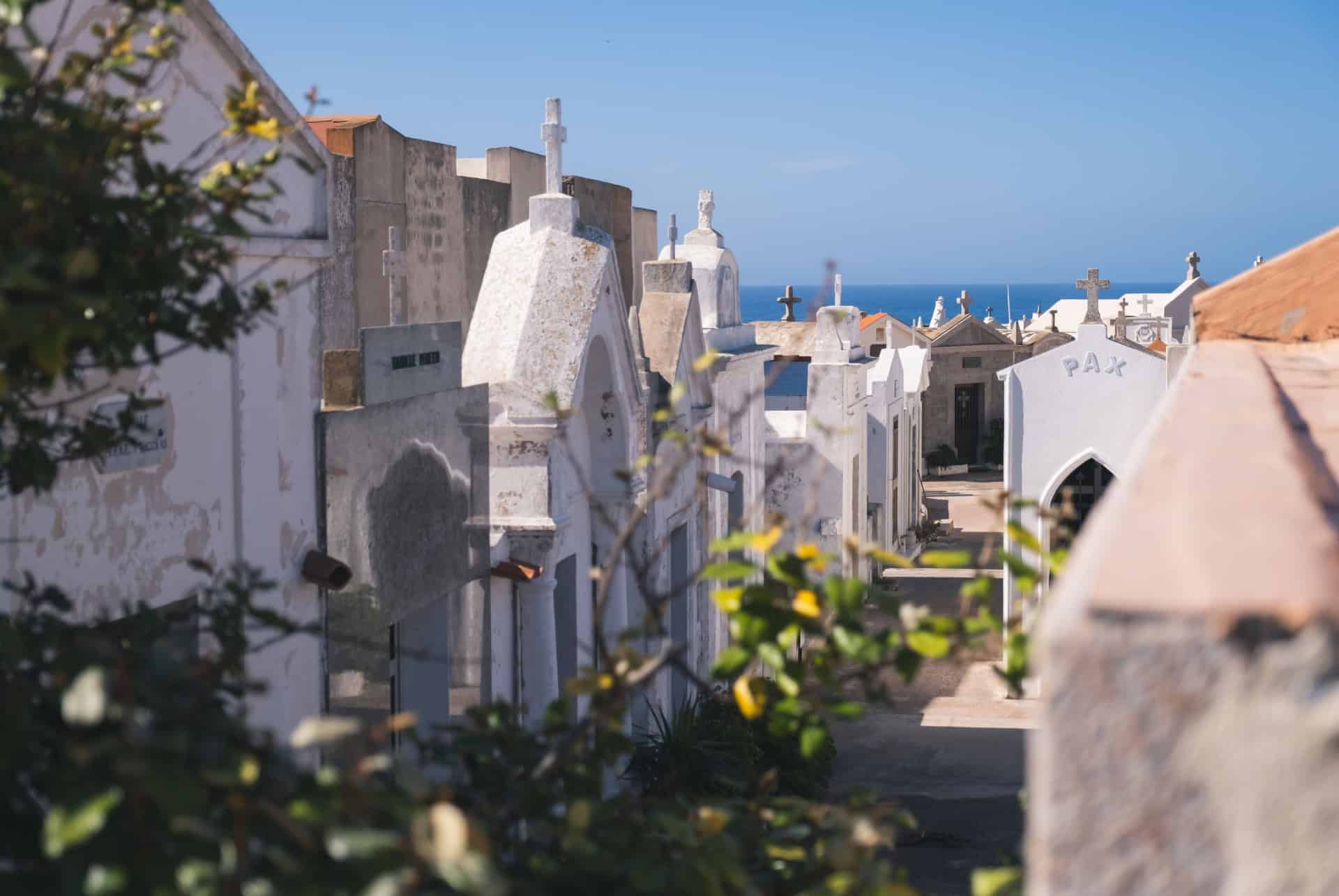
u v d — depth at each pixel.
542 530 12.09
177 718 2.57
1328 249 5.15
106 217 3.41
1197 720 1.28
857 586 3.18
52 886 2.40
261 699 8.41
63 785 2.29
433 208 15.90
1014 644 2.99
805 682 3.34
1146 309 62.81
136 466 7.32
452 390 11.09
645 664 3.45
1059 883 1.33
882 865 2.80
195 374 7.83
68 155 3.35
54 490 6.71
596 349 13.51
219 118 7.90
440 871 2.03
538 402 11.98
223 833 2.24
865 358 34.97
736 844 3.07
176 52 3.87
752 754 14.30
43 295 3.10
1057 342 58.03
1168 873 1.30
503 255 12.98
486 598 11.85
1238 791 1.27
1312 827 1.24
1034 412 23.91
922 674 25.47
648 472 15.02
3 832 2.60
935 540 39.97
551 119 13.05
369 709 9.83
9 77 3.17
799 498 28.03
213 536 8.06
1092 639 1.30
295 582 8.85
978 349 57.12
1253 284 5.17
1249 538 1.48
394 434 10.09
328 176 9.03
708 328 21.89
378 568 9.87
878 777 19.48
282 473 8.72
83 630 3.81
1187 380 3.38
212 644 8.05
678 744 12.93
